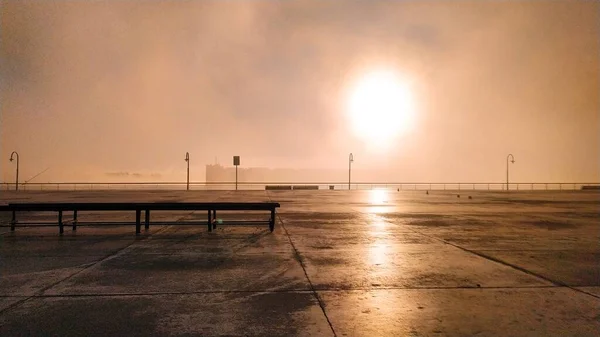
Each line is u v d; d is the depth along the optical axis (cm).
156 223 1225
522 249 962
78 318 500
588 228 1335
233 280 677
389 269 759
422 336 453
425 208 2139
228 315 512
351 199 3019
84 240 1085
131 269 752
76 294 597
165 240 1084
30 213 1856
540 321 496
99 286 639
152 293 602
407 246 998
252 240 1084
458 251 937
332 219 1594
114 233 1212
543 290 625
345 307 545
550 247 990
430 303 563
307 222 1494
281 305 551
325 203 2541
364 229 1305
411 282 670
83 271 736
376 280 681
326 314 518
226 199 2891
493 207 2212
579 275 716
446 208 2144
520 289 630
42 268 760
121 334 452
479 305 555
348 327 476
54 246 994
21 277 694
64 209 1212
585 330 469
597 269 761
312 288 633
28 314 513
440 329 472
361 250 945
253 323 486
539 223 1470
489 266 784
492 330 469
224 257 862
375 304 558
